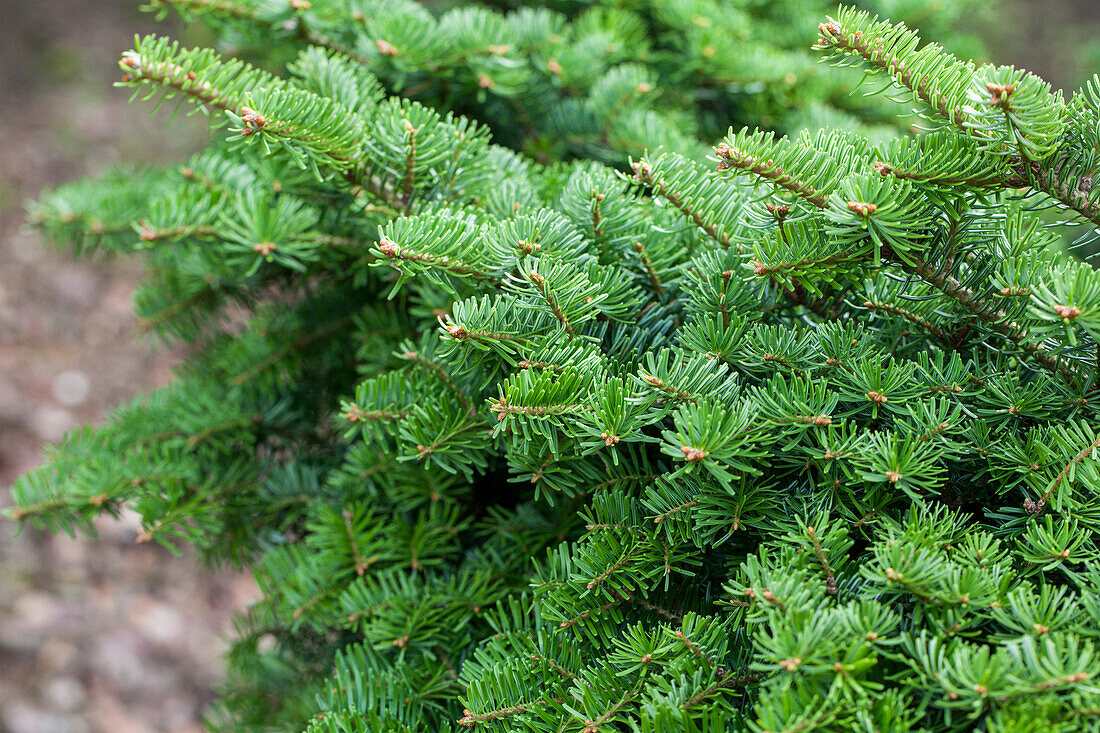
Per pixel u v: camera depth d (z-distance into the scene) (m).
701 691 0.88
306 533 1.17
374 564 1.07
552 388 0.90
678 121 1.31
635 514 0.93
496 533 1.07
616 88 1.19
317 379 1.21
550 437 0.91
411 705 0.98
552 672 0.92
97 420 2.71
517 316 0.93
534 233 0.94
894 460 0.88
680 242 0.99
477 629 1.02
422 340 0.98
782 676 0.84
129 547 2.41
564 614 0.92
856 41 0.90
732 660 0.90
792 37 1.58
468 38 1.11
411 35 1.10
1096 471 0.88
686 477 0.92
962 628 0.85
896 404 0.91
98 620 2.19
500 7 1.54
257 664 1.20
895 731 0.83
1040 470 0.90
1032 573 0.88
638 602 0.94
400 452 1.00
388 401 1.00
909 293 0.93
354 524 1.07
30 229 1.16
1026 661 0.83
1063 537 0.87
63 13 4.27
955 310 0.93
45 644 2.10
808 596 0.86
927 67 0.90
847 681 0.83
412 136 0.96
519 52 1.19
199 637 2.23
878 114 1.52
